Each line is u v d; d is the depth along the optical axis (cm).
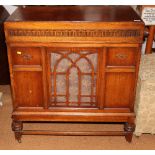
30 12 142
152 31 191
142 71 154
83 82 145
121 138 168
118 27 126
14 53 135
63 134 159
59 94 149
